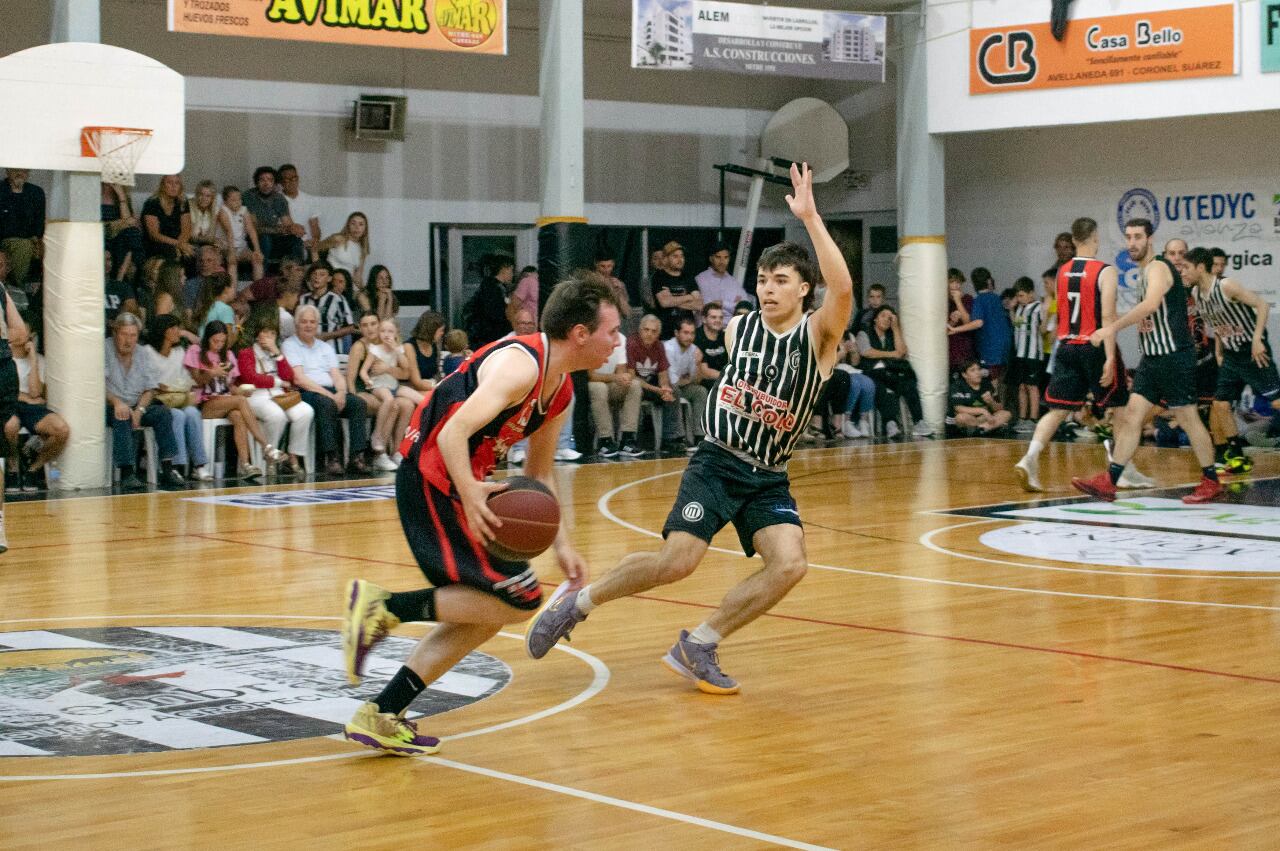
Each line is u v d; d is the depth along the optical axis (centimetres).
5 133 1118
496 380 378
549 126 1417
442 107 1638
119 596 676
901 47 1617
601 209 1759
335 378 1259
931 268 1616
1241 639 573
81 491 1134
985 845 330
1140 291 1081
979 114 1576
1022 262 1784
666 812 356
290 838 336
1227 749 412
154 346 1173
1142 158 1681
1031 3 1538
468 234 1664
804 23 1510
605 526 923
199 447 1184
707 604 655
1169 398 1027
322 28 1251
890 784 380
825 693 486
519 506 381
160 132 1174
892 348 1612
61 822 348
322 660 532
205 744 418
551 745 420
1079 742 421
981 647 561
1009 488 1134
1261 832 338
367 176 1598
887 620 618
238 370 1212
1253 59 1434
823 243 469
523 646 564
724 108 1839
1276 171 1589
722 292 1603
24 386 1133
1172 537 869
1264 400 1494
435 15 1291
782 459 495
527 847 329
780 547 482
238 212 1393
